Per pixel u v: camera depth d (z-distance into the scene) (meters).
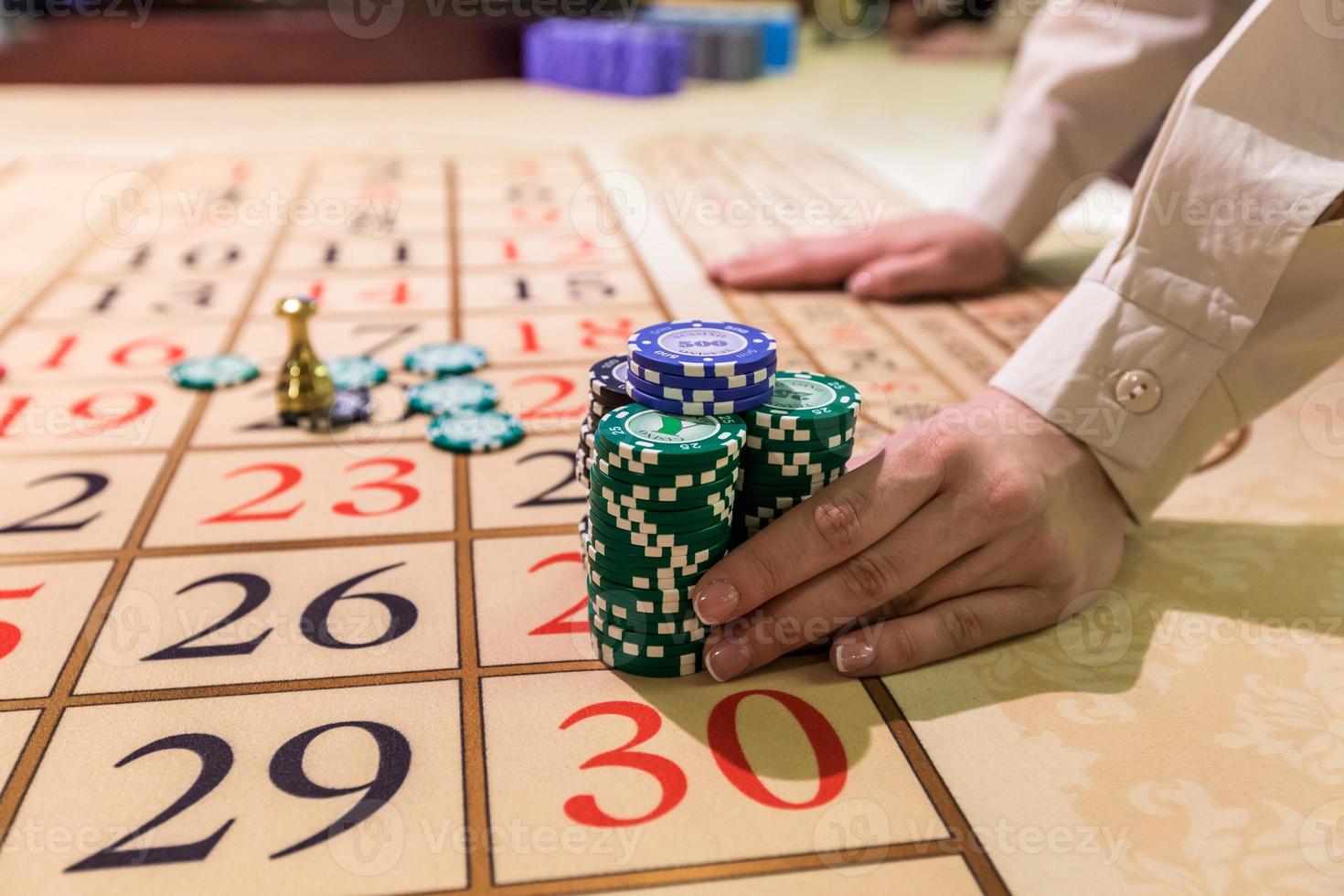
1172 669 0.43
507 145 1.26
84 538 0.49
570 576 0.48
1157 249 0.44
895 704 0.42
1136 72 0.72
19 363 0.65
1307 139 0.42
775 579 0.41
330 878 0.36
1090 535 0.45
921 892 0.36
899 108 1.58
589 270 0.81
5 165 1.09
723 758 0.39
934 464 0.42
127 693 0.41
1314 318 0.43
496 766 0.39
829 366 0.66
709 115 1.49
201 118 1.40
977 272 0.77
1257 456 0.57
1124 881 0.36
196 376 0.62
